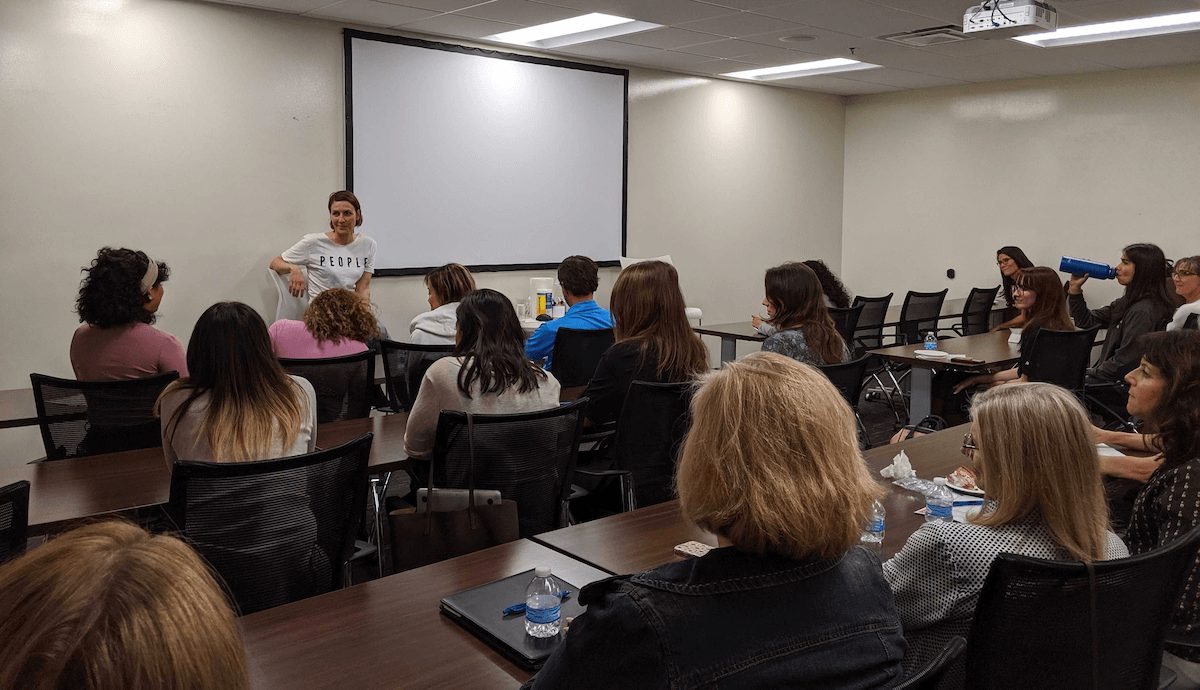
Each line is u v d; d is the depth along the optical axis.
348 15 5.43
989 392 1.50
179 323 5.18
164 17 4.95
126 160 4.90
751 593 0.97
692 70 7.54
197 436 1.96
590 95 6.99
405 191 6.02
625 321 3.15
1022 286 4.84
